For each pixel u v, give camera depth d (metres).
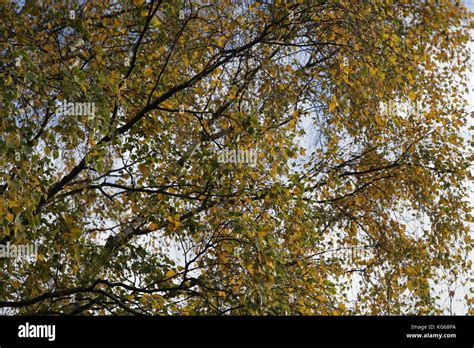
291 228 8.67
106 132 7.15
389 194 12.48
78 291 7.84
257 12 9.28
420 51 11.05
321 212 11.62
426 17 11.12
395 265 11.86
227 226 8.09
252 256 7.39
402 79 9.89
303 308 7.67
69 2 8.84
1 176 6.23
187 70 9.80
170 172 8.82
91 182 8.89
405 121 12.09
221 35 9.52
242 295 7.22
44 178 7.21
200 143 8.91
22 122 6.86
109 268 9.38
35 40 8.39
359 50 9.11
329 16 9.29
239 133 8.34
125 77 8.55
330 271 10.96
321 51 9.44
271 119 8.75
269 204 8.41
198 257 8.33
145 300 7.43
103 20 8.91
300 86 9.73
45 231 7.91
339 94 9.99
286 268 8.05
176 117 9.44
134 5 9.13
